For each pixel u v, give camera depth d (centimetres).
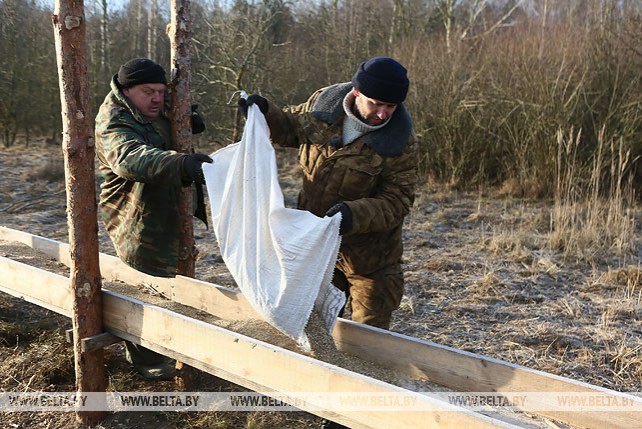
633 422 210
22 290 335
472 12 1490
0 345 381
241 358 238
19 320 423
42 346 374
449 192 952
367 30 1352
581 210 727
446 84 985
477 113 964
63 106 271
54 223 723
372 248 296
